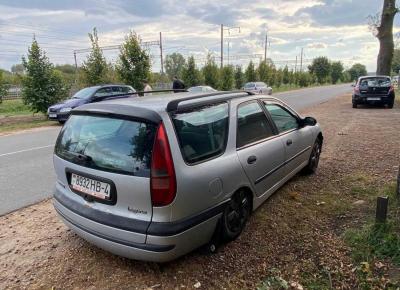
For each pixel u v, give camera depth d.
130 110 2.94
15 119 18.98
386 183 4.93
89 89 16.48
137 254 2.79
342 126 10.80
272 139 4.19
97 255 3.37
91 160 3.05
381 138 8.45
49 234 3.85
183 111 3.02
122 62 23.36
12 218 4.38
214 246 3.30
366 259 3.05
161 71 48.56
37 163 7.51
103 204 2.98
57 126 15.12
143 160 2.73
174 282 2.93
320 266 3.05
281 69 70.31
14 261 3.31
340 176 5.46
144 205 2.75
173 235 2.72
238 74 48.31
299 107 19.50
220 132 3.34
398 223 3.42
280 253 3.30
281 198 4.60
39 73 17.98
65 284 2.95
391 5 18.95
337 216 4.01
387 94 16.19
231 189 3.30
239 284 2.88
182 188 2.76
